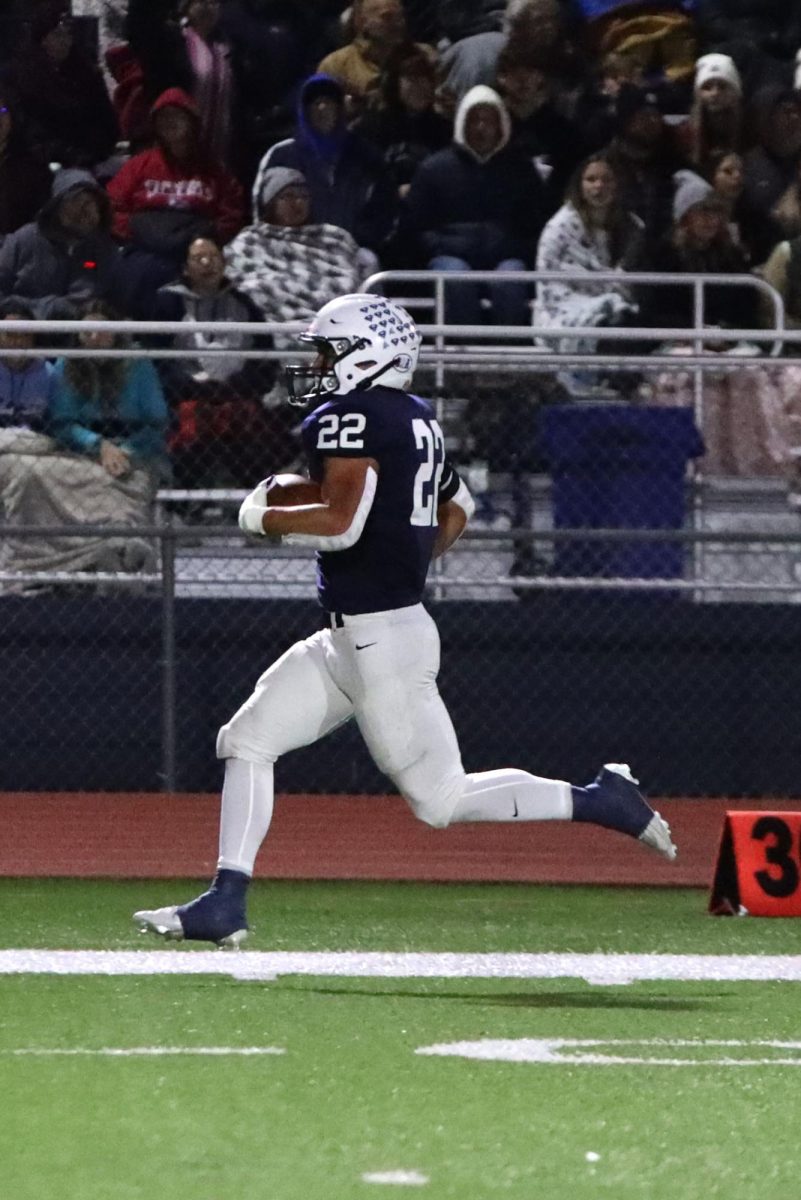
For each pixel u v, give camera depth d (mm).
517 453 37094
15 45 45062
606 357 36031
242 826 20469
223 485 37375
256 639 37781
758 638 37906
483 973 21844
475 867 30406
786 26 49312
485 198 42500
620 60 46312
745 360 36250
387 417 19875
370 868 30203
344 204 42531
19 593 37750
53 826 33750
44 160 44562
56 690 37812
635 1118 14898
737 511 37625
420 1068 16609
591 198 40969
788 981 21562
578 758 37812
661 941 24203
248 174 46469
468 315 40906
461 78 44562
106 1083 15867
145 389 37125
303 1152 13727
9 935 24094
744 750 38031
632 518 37188
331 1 47344
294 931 24672
